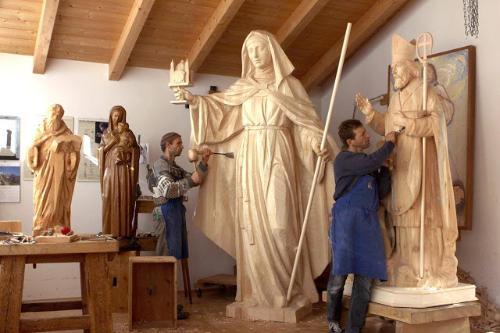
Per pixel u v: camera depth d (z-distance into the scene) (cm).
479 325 467
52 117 429
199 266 651
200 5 565
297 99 521
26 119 590
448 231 382
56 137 426
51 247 362
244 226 510
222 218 538
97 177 614
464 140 518
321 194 523
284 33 607
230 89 537
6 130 583
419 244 383
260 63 521
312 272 522
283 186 504
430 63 552
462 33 536
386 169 404
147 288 466
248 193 509
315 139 512
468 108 515
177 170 532
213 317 496
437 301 372
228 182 541
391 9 588
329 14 604
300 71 698
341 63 437
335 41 651
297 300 498
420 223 381
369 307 383
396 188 389
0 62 584
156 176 516
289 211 506
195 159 526
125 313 505
